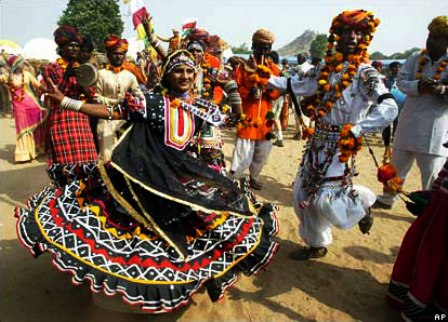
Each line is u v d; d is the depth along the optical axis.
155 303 2.32
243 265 2.73
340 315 2.92
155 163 2.50
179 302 2.38
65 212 2.54
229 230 2.70
